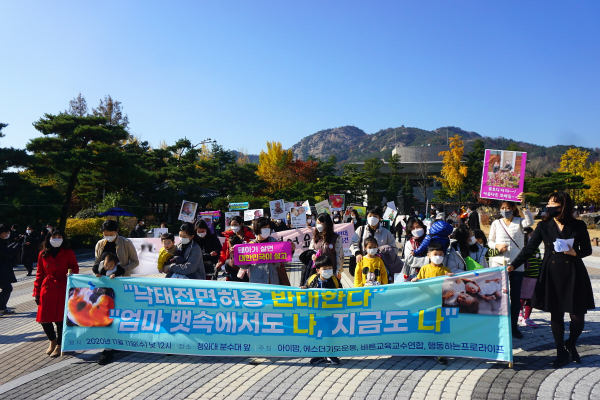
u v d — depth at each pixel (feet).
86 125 91.45
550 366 16.22
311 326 17.42
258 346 17.60
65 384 16.14
